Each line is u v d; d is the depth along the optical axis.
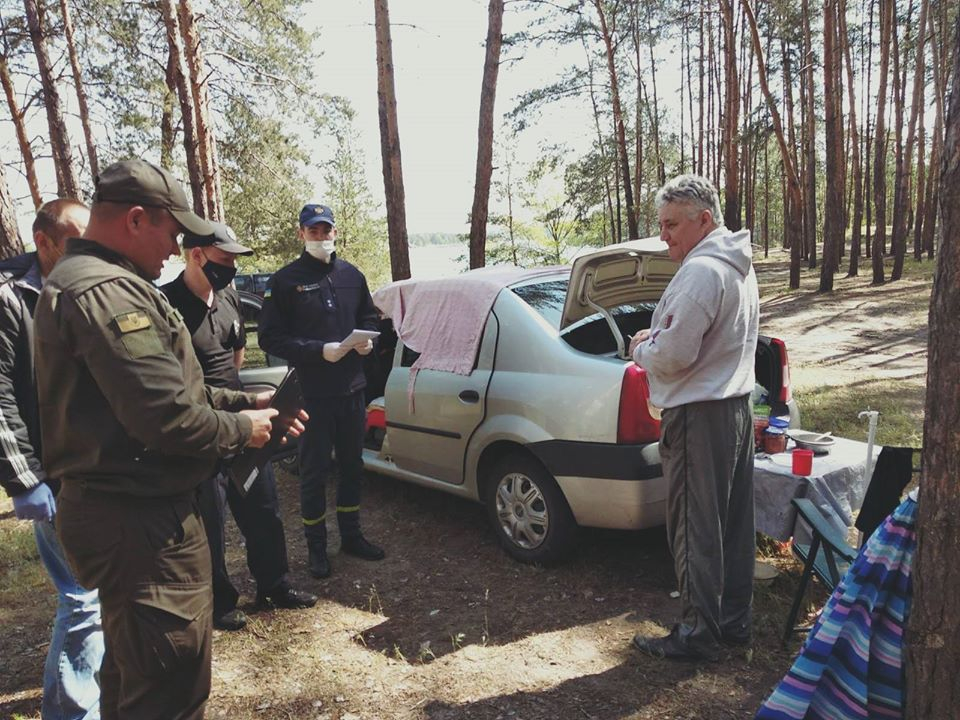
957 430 1.76
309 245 3.67
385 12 9.29
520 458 3.68
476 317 3.95
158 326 1.74
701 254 2.64
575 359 3.46
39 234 2.29
